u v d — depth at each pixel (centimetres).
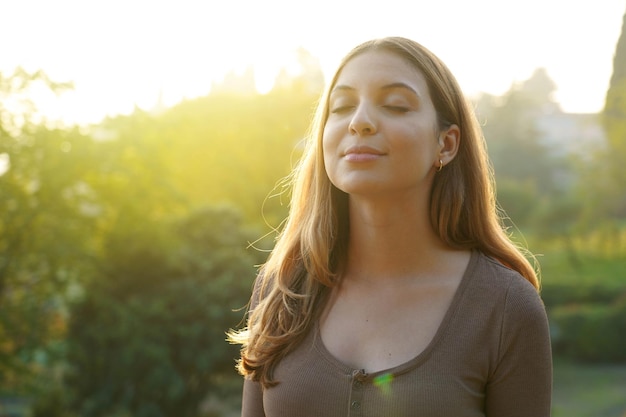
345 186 136
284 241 158
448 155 144
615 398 1523
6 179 1152
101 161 1209
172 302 1205
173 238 1265
